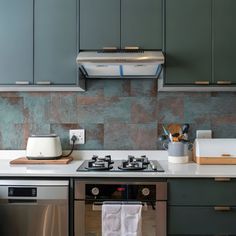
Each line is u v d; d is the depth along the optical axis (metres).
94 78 2.25
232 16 1.95
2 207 1.66
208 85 1.95
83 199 1.65
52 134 2.22
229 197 1.65
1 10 1.98
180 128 2.21
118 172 1.66
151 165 1.86
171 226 1.64
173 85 1.95
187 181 1.65
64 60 1.96
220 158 1.96
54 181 1.66
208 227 1.65
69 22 1.96
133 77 2.22
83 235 1.65
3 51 1.97
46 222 1.64
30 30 1.97
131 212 1.61
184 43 1.95
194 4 1.96
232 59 1.94
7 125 2.26
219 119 2.23
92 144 2.25
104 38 1.95
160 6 1.96
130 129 2.24
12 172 1.67
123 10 1.95
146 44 1.95
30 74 1.96
